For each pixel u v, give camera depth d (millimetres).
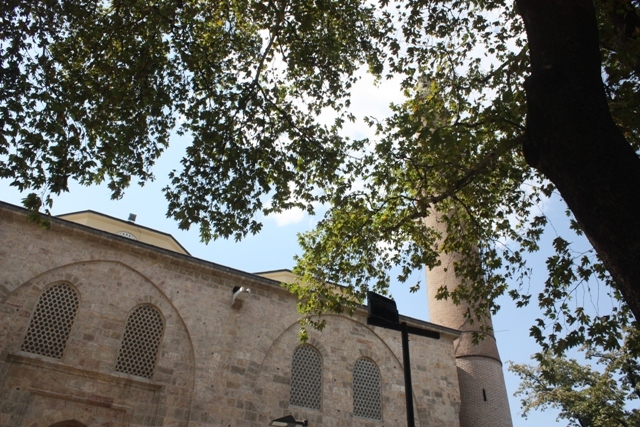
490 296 12758
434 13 12500
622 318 11391
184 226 11586
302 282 14305
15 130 10336
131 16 11672
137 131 11516
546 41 6645
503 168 11672
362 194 13008
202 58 12156
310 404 19422
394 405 21078
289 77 13125
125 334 17141
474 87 12422
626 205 5461
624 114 9812
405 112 12711
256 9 11539
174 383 17062
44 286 16328
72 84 10891
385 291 13859
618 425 26156
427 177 12602
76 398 15375
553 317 11539
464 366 24938
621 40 8820
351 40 13125
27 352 15328
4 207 16328
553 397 28453
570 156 5988
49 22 10930
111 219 24766
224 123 11836
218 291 19422
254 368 18625
